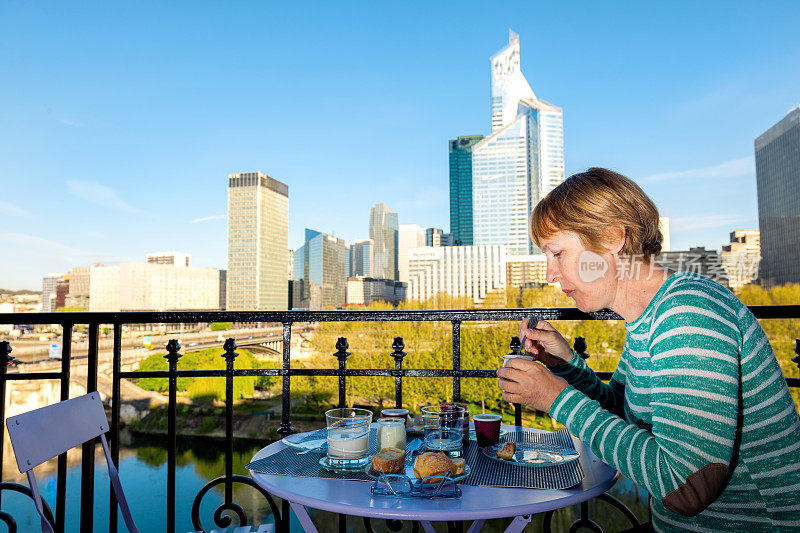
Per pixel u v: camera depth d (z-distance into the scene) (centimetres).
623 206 85
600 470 91
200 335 4353
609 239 86
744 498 76
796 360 135
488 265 8769
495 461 98
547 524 157
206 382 3338
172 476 154
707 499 69
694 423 69
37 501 99
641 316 87
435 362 2255
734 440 71
